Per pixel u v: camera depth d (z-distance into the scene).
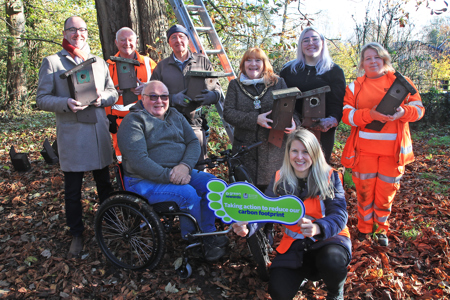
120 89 3.23
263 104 2.94
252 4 6.80
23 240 3.11
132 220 2.88
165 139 2.71
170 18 6.38
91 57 2.86
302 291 2.41
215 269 2.69
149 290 2.45
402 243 3.01
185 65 3.42
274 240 3.11
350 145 2.89
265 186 3.08
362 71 2.86
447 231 3.25
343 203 2.08
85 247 2.99
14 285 2.54
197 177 2.87
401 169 2.75
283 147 2.99
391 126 2.70
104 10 4.68
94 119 2.84
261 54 2.90
